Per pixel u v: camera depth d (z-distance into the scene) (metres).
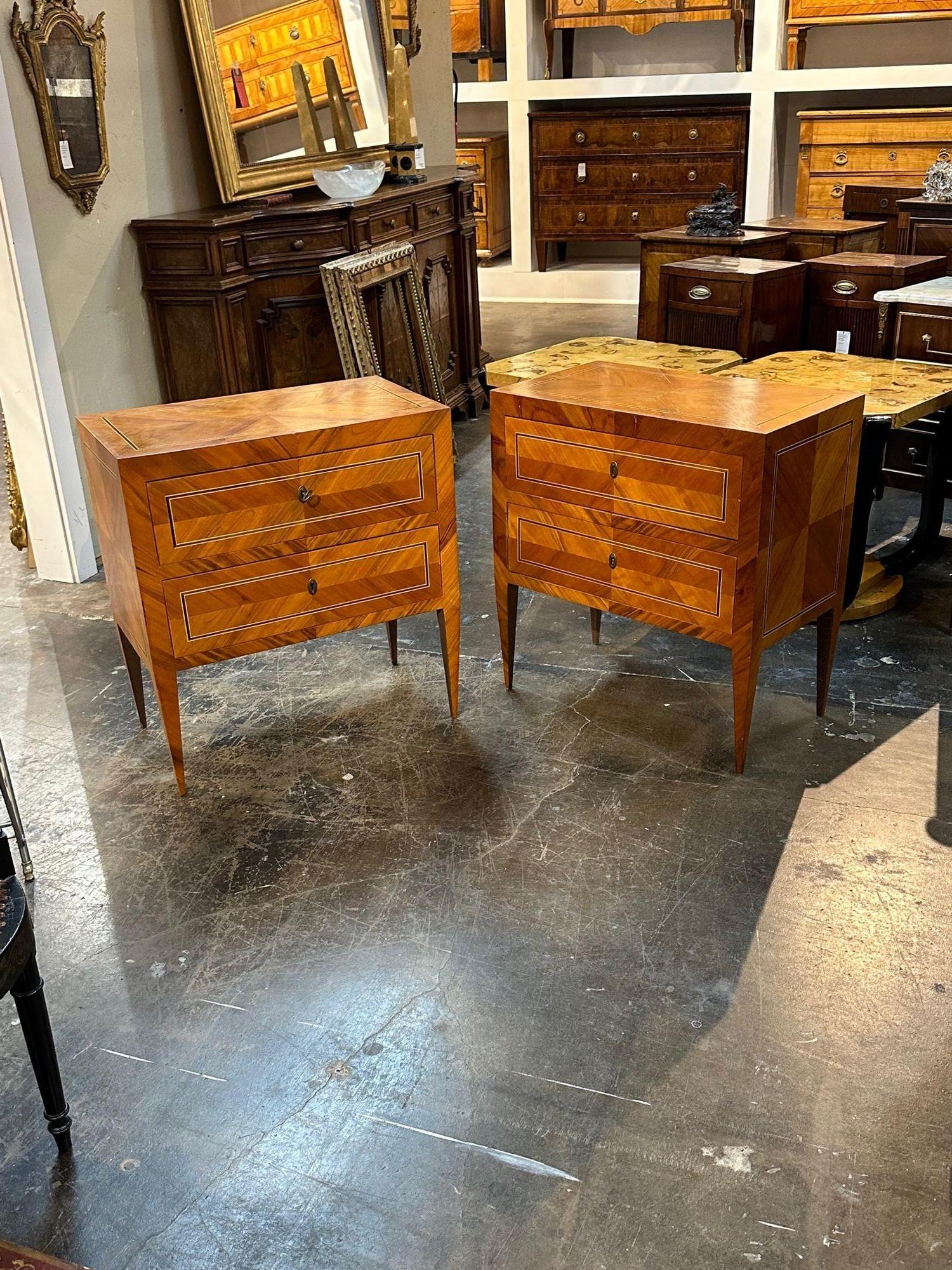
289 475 2.66
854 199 6.25
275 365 4.65
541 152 8.37
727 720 3.00
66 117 3.77
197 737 3.04
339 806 2.71
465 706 3.14
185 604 2.65
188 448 2.54
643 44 8.66
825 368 3.53
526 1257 1.63
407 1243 1.65
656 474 2.67
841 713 3.01
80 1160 1.81
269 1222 1.69
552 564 2.99
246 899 2.40
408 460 2.79
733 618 2.63
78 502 4.02
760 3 7.48
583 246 9.40
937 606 3.62
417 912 2.34
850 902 2.31
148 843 2.61
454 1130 1.83
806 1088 1.88
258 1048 2.01
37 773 2.90
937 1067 1.92
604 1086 1.90
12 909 1.65
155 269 4.25
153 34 4.21
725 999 2.08
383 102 5.62
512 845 2.53
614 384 2.96
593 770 2.80
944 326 3.65
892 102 8.05
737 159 7.95
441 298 5.69
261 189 4.70
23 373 3.79
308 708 3.17
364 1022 2.06
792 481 2.57
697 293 4.46
